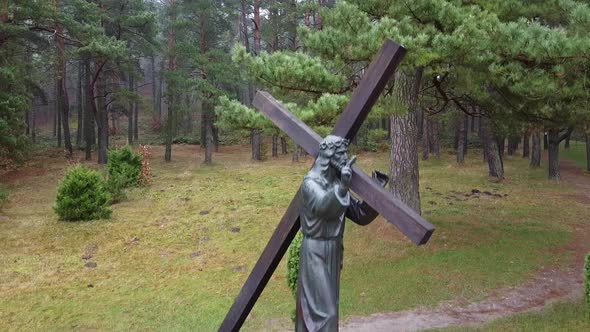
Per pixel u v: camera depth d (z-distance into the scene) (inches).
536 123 522.0
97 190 682.8
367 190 151.4
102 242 577.3
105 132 1209.4
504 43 319.9
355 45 344.5
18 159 1044.5
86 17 973.2
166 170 1135.6
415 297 402.3
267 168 1122.0
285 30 1278.3
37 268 488.7
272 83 373.4
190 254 538.6
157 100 2017.7
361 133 1451.8
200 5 1169.4
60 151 1378.0
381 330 344.5
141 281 459.5
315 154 171.6
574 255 498.0
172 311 389.4
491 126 704.4
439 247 516.4
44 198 829.2
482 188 845.2
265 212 700.0
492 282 427.5
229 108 383.2
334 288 149.6
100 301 410.6
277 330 352.8
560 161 1357.0
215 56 1168.2
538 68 339.0
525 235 557.6
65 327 359.3
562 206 717.3
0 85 839.1
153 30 1171.3
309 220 150.7
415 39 322.7
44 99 1396.4
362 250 524.1
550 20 478.3
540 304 383.9
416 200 547.5
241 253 538.3
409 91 531.2
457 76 454.0
